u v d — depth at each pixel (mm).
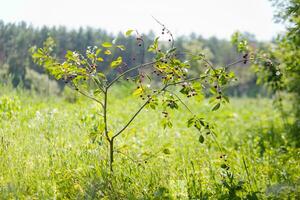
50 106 9680
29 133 6387
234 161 6539
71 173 5117
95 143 5891
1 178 4922
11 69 11336
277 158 6961
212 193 5320
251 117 15297
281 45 9992
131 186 5125
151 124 9727
